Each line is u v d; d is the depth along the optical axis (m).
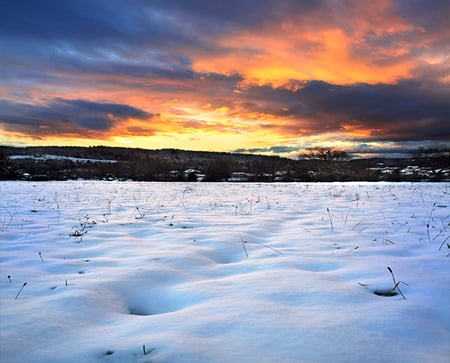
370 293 2.34
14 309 2.08
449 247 3.72
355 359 1.47
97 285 2.53
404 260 3.21
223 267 3.17
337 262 3.19
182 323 1.85
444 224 5.41
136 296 2.45
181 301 2.32
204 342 1.61
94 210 7.78
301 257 3.39
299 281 2.56
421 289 2.38
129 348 1.58
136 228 5.40
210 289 2.46
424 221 5.79
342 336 1.67
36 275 2.84
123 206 8.65
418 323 1.83
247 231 5.05
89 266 3.13
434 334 1.71
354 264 3.10
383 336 1.68
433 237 4.40
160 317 1.97
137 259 3.38
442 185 19.88
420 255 3.48
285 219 6.46
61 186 18.53
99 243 4.23
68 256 3.59
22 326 1.83
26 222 5.98
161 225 5.66
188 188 17.69
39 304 2.17
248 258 3.53
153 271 2.93
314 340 1.62
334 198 10.97
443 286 2.42
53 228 5.38
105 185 20.70
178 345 1.58
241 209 8.01
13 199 10.33
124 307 2.26
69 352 1.57
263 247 3.99
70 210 7.76
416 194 12.16
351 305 2.09
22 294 2.36
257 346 1.57
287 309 2.02
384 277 2.68
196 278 2.81
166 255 3.53
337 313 1.96
